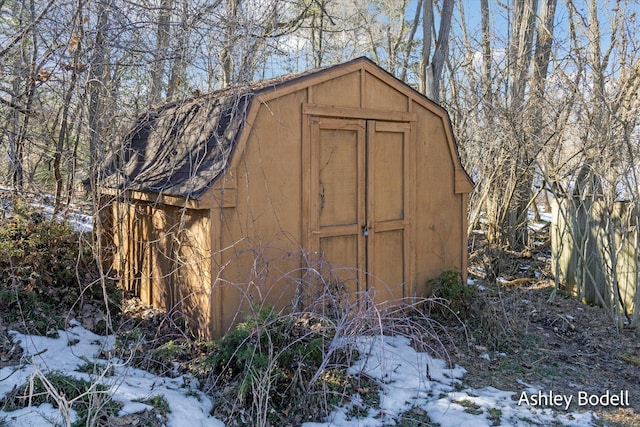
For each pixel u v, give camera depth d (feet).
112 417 10.18
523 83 29.27
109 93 15.37
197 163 15.51
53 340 13.98
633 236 21.52
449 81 38.47
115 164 16.22
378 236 18.43
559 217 25.71
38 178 19.47
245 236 15.20
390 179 18.72
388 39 52.03
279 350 12.38
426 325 18.57
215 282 13.76
